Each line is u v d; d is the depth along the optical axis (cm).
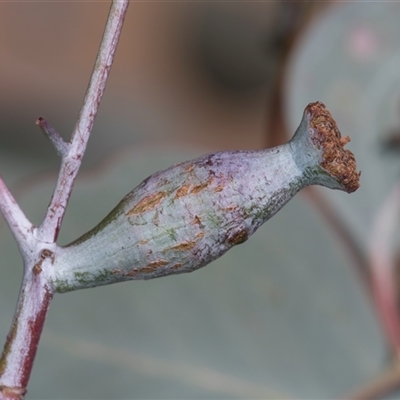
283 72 27
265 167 19
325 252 23
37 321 19
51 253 19
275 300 23
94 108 19
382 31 26
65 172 19
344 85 25
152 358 23
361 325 23
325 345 23
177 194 19
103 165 23
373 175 24
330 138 19
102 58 19
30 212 23
